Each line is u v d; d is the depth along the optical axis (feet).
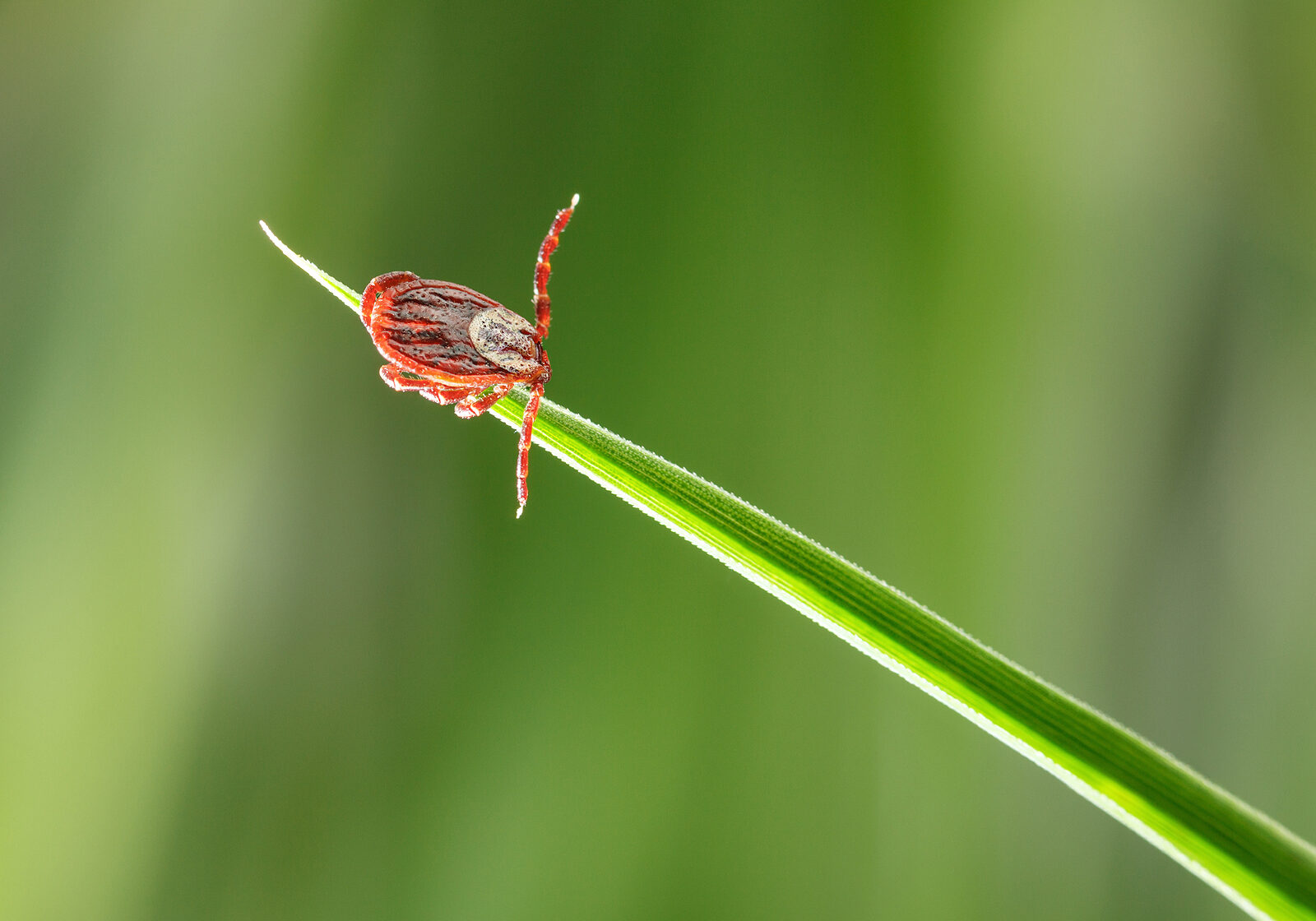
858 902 0.41
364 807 0.42
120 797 0.42
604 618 0.41
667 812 0.41
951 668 0.33
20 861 0.42
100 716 0.42
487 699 0.42
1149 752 0.33
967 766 0.41
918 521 0.42
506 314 0.36
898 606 0.33
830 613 0.33
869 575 0.33
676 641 0.41
